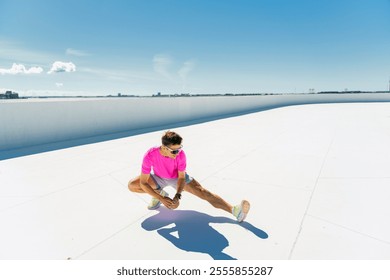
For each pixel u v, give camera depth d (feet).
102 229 7.64
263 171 12.84
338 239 6.98
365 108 59.41
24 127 19.69
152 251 6.62
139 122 29.89
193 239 7.13
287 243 6.87
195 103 39.75
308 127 28.27
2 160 15.65
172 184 8.26
